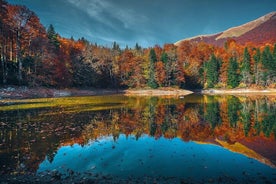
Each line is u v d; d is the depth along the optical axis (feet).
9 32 168.35
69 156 43.19
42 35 207.31
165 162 40.57
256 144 53.83
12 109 101.19
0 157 42.24
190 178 33.65
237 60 367.45
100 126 72.23
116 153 45.42
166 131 67.15
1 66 163.22
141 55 379.35
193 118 90.89
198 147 50.75
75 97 193.06
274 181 32.71
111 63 312.91
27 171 35.81
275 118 92.12
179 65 333.01
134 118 88.94
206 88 353.92
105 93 271.28
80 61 264.72
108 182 31.60
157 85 319.06
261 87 330.95
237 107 127.95
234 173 35.83
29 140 53.78
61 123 74.54
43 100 146.20
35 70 186.80
